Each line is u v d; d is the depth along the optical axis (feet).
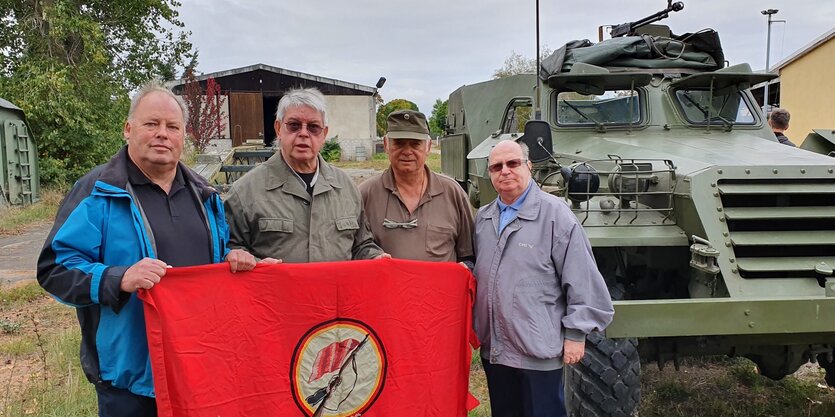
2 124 46.50
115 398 8.80
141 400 8.92
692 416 14.76
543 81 20.38
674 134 18.86
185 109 9.30
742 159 14.07
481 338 10.85
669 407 15.24
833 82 67.41
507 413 10.84
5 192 46.83
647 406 15.28
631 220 13.46
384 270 10.25
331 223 10.50
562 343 10.32
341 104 99.91
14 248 34.09
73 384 14.96
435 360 10.61
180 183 9.32
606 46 20.04
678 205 13.28
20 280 26.35
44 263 8.38
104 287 8.07
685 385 16.46
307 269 9.89
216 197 9.71
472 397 10.93
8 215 42.75
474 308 10.94
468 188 27.40
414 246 11.32
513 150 10.48
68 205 8.57
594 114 19.84
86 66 55.88
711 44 20.77
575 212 13.56
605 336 10.89
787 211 12.80
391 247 11.37
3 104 46.52
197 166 45.09
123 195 8.59
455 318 10.73
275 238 10.27
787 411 14.79
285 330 9.82
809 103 71.41
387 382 10.36
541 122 14.78
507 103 25.81
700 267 12.17
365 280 10.14
